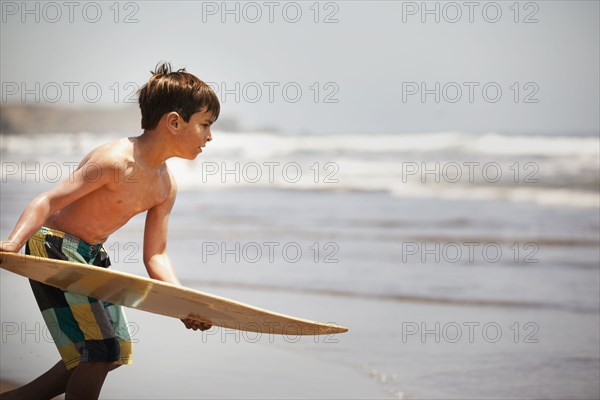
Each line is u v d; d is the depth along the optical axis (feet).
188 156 36.65
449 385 48.03
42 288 35.70
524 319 68.74
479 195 176.96
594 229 130.11
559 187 175.01
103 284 33.68
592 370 51.31
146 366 52.95
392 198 176.45
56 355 56.44
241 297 78.48
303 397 45.52
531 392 46.14
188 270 96.17
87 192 34.53
